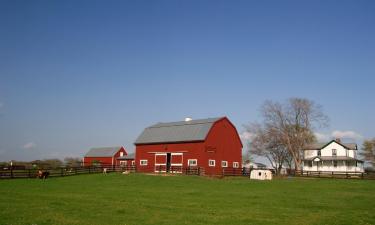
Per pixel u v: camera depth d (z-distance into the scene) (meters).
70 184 45.34
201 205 28.53
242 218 23.33
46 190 38.00
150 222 21.47
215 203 29.81
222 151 68.44
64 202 28.84
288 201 31.94
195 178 54.38
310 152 91.69
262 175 58.12
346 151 88.75
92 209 25.59
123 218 22.52
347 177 61.72
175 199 31.89
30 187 41.00
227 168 68.31
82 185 44.28
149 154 71.88
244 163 119.88
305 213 25.77
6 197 31.55
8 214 23.11
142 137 74.88
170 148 69.12
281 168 92.12
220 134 68.69
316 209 27.73
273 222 22.30
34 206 26.53
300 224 21.84
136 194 35.22
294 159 86.69
